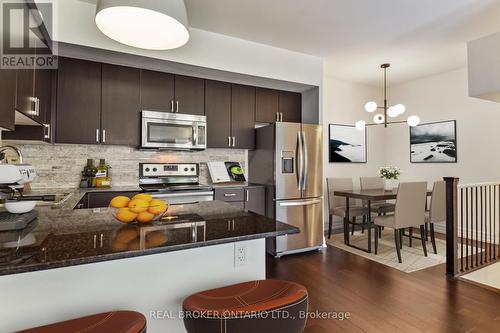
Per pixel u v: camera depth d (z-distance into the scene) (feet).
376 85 18.17
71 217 4.91
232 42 11.32
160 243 3.42
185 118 11.34
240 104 12.83
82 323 3.12
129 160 11.45
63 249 3.16
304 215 12.28
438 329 6.51
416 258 11.32
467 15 9.68
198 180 12.55
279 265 10.67
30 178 6.64
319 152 12.82
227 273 4.42
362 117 17.97
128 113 10.56
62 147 10.39
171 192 10.31
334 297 8.07
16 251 3.07
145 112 10.63
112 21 4.52
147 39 4.89
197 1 8.84
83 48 9.04
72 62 9.75
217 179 12.69
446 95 15.58
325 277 9.49
